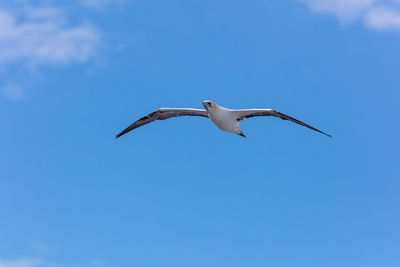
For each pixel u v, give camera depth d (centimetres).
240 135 2148
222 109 2091
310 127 2088
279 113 2086
